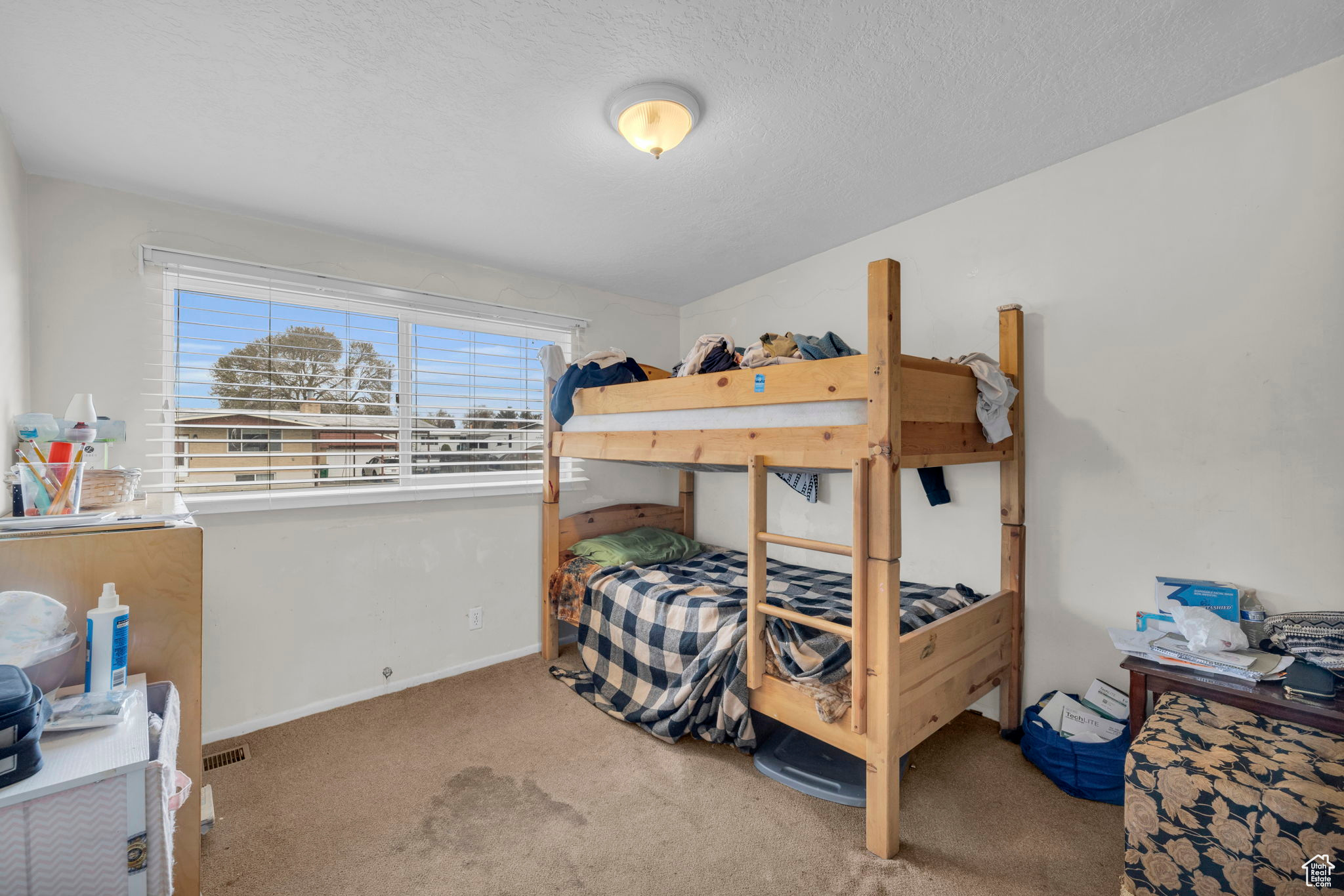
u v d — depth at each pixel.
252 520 2.30
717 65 1.49
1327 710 1.36
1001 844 1.60
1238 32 1.42
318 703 2.45
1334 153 1.56
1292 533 1.65
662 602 2.40
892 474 1.52
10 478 1.33
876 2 1.28
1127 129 1.87
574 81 1.54
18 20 1.26
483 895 1.45
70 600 1.11
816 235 2.67
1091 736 1.88
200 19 1.28
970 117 1.76
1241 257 1.72
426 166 1.98
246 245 2.34
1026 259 2.17
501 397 3.11
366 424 2.64
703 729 2.11
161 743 0.93
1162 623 1.81
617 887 1.47
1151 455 1.91
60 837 0.80
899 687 1.59
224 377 2.29
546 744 2.17
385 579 2.63
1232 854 1.19
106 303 2.05
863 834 1.67
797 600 2.27
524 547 3.10
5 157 1.64
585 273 3.16
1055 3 1.30
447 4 1.25
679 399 2.11
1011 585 2.17
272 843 1.63
